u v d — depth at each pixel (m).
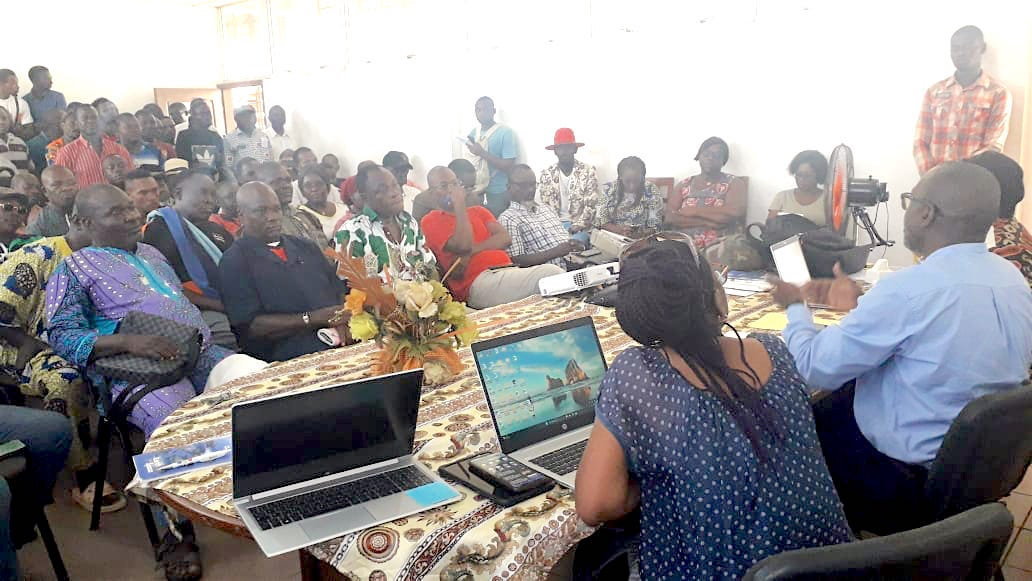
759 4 4.84
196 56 8.09
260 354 2.97
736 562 1.12
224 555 2.40
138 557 2.41
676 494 1.16
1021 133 4.18
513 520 1.30
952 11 4.27
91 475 2.75
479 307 3.64
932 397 1.60
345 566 1.25
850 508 1.78
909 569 0.93
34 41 7.00
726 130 5.14
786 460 1.14
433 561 1.24
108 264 2.64
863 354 1.62
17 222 3.01
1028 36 4.10
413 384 1.52
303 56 7.36
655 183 5.34
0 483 1.71
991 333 1.55
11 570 1.74
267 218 2.94
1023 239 2.61
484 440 1.65
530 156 6.05
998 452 1.48
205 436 1.72
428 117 6.53
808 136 4.86
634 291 1.21
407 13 6.45
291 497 1.39
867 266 3.38
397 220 3.39
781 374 1.22
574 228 4.89
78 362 2.43
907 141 4.54
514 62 5.95
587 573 1.49
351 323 1.95
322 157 7.43
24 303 2.72
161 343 2.37
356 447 1.47
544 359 1.68
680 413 1.15
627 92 5.48
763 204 5.10
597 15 5.48
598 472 1.17
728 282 3.15
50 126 6.52
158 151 6.60
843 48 4.62
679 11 5.13
